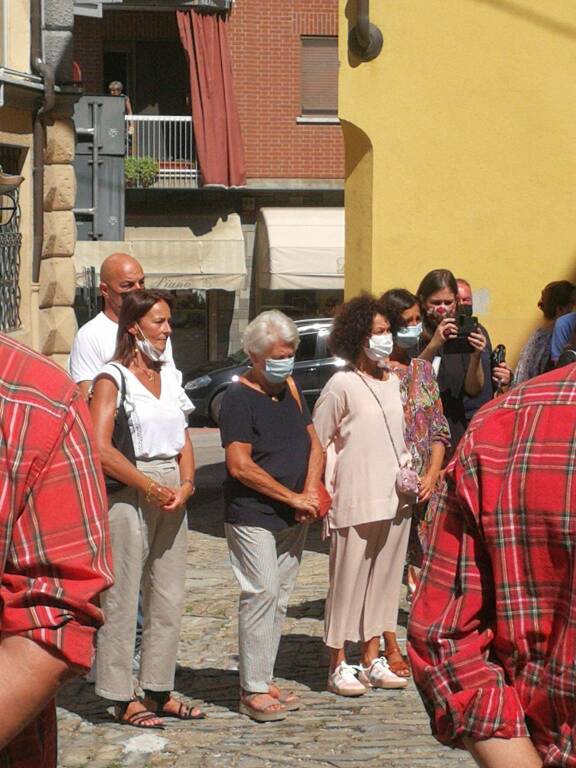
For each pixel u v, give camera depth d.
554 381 2.75
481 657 2.75
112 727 7.64
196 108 35.38
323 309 36.72
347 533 8.37
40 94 16.39
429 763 6.93
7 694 2.61
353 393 8.38
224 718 7.88
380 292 12.69
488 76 12.59
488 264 12.70
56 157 16.94
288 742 7.37
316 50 36.34
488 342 9.79
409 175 12.65
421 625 2.81
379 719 7.84
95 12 18.41
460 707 2.71
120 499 7.52
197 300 36.78
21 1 16.08
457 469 2.79
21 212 16.39
